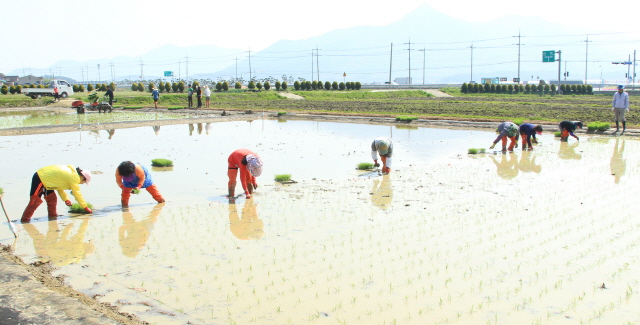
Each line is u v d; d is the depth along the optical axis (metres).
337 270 6.70
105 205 10.40
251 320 5.35
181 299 5.87
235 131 24.78
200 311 5.56
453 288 6.13
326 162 15.56
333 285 6.23
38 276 6.51
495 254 7.25
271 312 5.53
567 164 14.70
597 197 10.58
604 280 6.32
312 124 28.64
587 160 15.33
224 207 10.06
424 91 73.19
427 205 10.02
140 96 50.41
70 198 11.05
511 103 45.62
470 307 5.63
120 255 7.35
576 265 6.81
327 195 10.98
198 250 7.53
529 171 13.68
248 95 58.28
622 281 6.28
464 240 7.86
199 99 39.47
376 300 5.82
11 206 10.34
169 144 19.83
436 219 9.02
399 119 28.81
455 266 6.81
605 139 20.48
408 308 5.62
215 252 7.43
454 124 27.03
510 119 26.91
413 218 9.09
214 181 12.72
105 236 8.25
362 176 13.23
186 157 16.58
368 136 22.55
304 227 8.62
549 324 5.24
